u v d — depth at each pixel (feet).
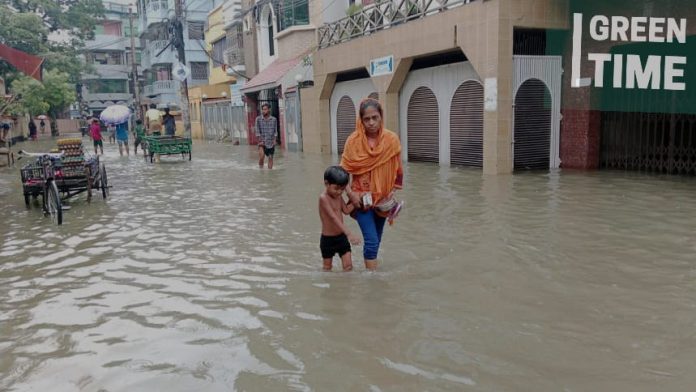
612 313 14.35
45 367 12.56
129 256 21.67
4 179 50.31
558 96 40.73
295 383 11.35
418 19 46.06
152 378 11.83
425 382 11.15
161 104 155.53
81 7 167.43
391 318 14.43
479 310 14.79
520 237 22.04
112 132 114.83
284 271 18.76
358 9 63.00
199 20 159.33
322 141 67.21
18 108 111.45
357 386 11.13
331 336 13.50
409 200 30.83
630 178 36.01
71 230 26.86
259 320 14.64
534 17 38.55
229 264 19.90
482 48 39.34
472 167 44.09
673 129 37.83
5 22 131.13
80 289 17.89
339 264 19.36
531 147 41.01
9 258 22.03
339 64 60.29
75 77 168.86
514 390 10.73
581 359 11.93
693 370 11.33
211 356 12.73
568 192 31.40
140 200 35.42
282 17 86.07
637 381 10.95
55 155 33.86
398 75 50.24
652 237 21.47
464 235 22.67
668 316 14.08
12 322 15.28
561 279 17.06
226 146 91.40
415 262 19.21
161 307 15.93
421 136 50.06
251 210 30.32
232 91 100.94
